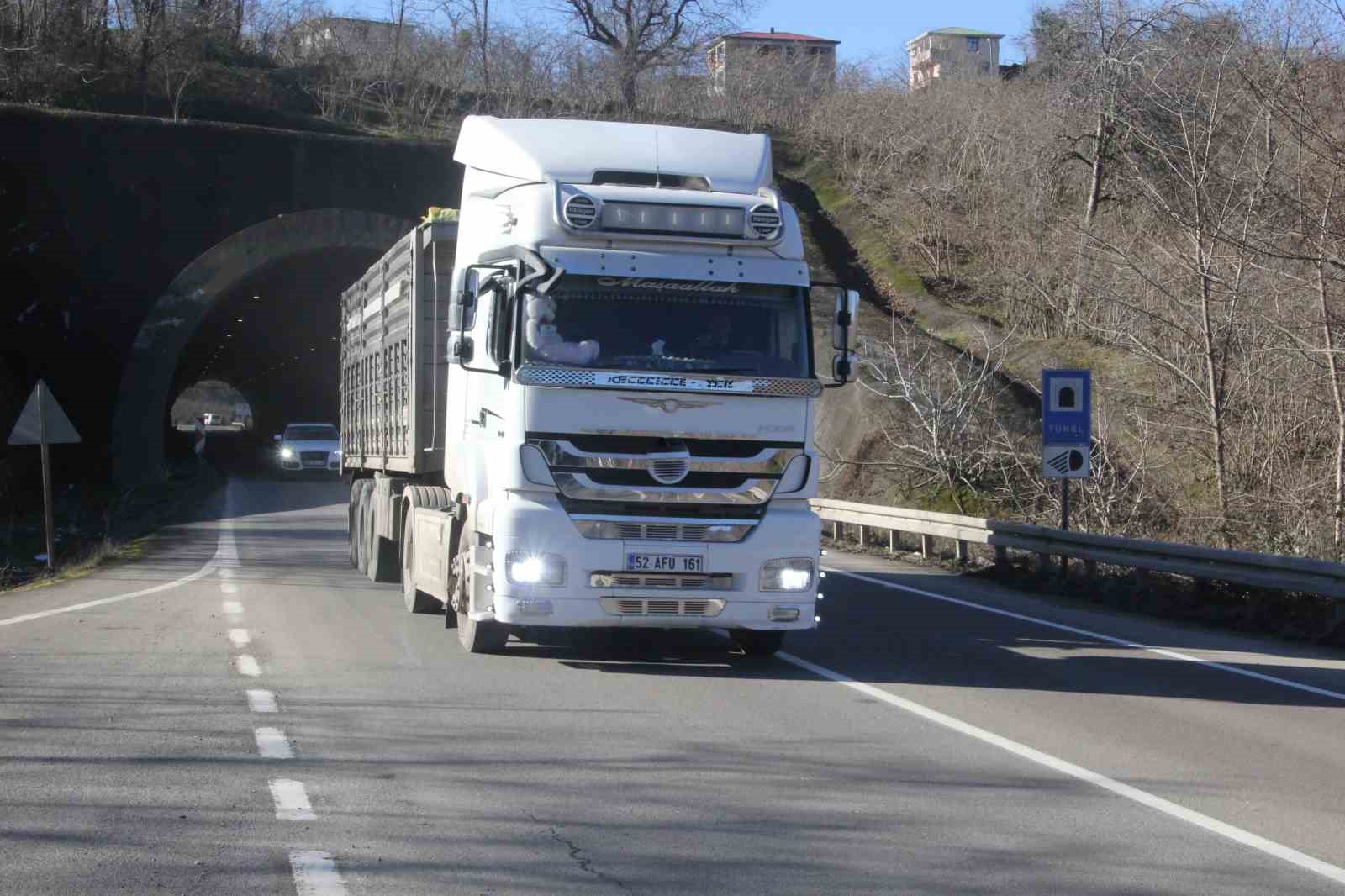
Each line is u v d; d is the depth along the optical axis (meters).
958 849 5.91
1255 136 20.64
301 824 6.13
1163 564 15.44
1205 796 6.93
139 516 31.03
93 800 6.49
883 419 28.03
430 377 13.78
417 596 13.94
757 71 63.12
